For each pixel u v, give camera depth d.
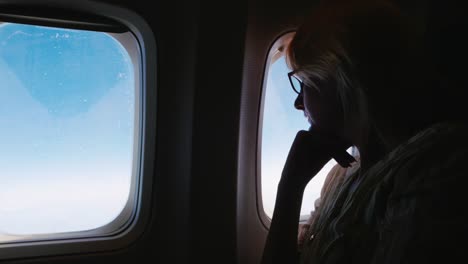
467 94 0.69
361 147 0.79
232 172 1.56
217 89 1.49
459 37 0.80
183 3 1.49
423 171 0.57
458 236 0.50
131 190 1.60
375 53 0.69
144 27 1.48
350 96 0.74
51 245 1.48
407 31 0.72
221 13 1.45
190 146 1.51
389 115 0.70
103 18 1.45
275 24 1.60
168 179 1.62
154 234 1.62
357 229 0.69
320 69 0.77
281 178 1.06
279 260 1.02
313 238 0.90
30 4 1.37
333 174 1.10
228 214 1.58
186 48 1.50
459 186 0.52
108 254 1.56
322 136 1.02
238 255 1.64
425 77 0.69
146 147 1.56
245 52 1.52
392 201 0.59
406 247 0.53
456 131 0.59
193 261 1.56
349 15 0.72
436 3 0.88
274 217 1.05
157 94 1.54
